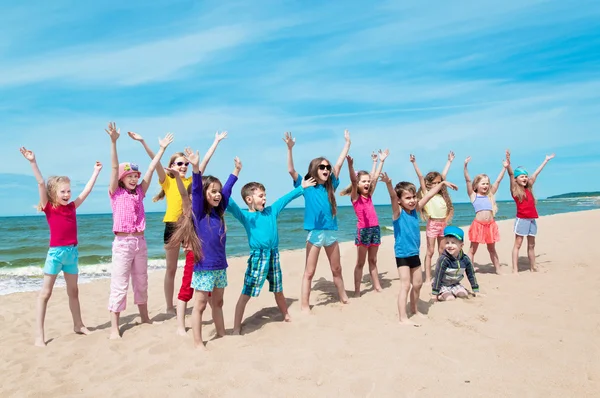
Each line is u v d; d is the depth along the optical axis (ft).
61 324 20.93
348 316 18.95
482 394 11.22
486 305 18.92
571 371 12.25
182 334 17.74
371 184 22.80
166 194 21.30
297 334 16.92
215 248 16.22
